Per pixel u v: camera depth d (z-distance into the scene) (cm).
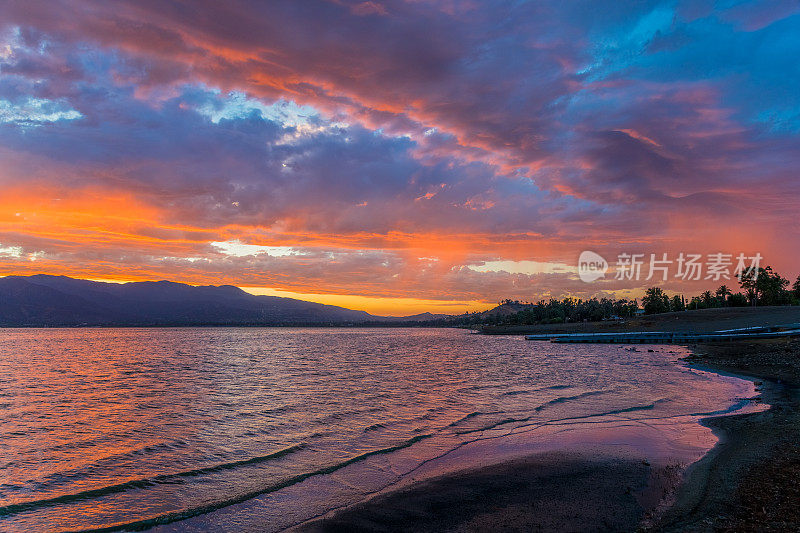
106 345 12744
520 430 1995
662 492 1202
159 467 1561
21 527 1103
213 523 1097
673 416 2205
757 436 1709
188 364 6284
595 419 2186
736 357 5616
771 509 1009
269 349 10306
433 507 1170
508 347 10944
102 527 1093
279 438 1925
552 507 1146
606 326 17300
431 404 2683
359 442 1833
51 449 1850
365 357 7444
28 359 7556
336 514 1135
